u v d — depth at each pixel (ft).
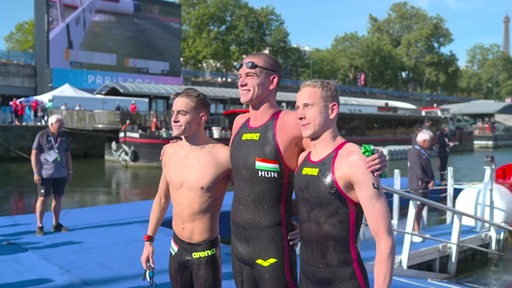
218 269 10.05
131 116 85.20
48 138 22.27
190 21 169.89
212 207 9.85
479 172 80.89
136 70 119.34
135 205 30.48
